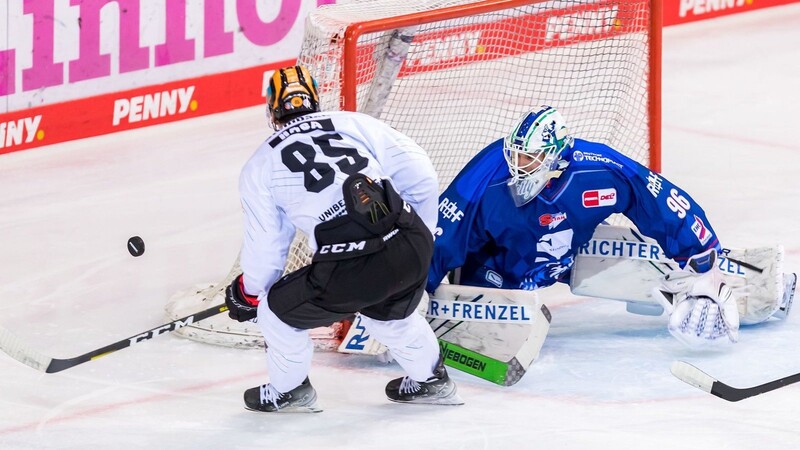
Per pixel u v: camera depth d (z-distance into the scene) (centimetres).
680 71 2819
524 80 1934
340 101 1455
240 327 1538
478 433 1294
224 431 1311
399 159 1249
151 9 2416
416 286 1259
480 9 1562
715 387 1259
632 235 1522
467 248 1453
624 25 1780
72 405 1380
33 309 1673
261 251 1239
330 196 1202
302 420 1335
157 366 1482
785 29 3145
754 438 1270
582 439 1273
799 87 2703
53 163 2275
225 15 2520
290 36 2642
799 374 1302
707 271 1450
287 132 1230
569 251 1484
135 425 1328
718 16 3225
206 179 2197
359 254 1199
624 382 1413
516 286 1498
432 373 1338
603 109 1831
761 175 2167
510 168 1395
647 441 1267
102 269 1816
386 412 1352
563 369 1452
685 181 2138
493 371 1405
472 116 1753
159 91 2464
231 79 2564
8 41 2258
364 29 1439
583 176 1431
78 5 2322
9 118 2291
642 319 1602
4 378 1448
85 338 1577
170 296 1714
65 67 2336
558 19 1820
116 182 2183
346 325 1515
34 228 1975
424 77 1712
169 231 1961
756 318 1530
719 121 2483
